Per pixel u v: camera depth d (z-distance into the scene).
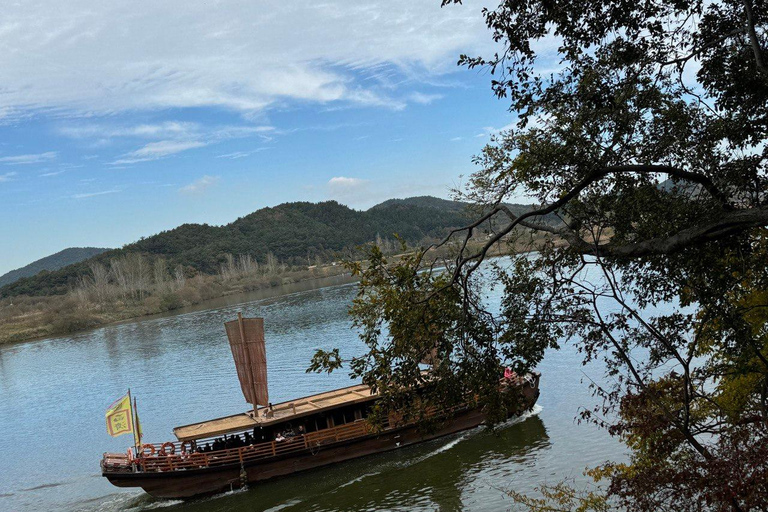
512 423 31.03
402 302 12.21
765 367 12.24
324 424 30.36
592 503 15.74
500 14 11.00
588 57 11.44
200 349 74.12
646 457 12.78
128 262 189.38
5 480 33.28
